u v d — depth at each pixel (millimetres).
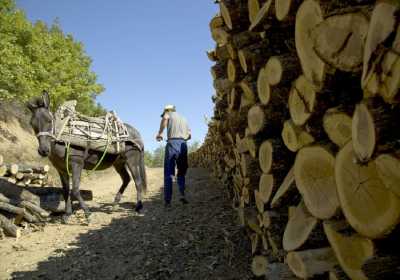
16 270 4082
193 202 6680
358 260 1395
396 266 1247
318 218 1658
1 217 5320
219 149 8141
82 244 4844
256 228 3072
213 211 5625
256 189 3100
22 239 5180
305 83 1806
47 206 6297
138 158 6945
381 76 1105
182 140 6680
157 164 52938
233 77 3564
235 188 5000
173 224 5191
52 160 6086
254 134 2793
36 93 14359
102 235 5160
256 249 3143
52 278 3836
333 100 1685
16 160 13320
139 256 4164
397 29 1039
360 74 1401
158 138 6789
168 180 6602
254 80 2979
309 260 1751
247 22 3234
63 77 18594
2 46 12703
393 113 1134
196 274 3471
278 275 2203
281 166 2420
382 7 1080
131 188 11023
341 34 1329
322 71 1531
